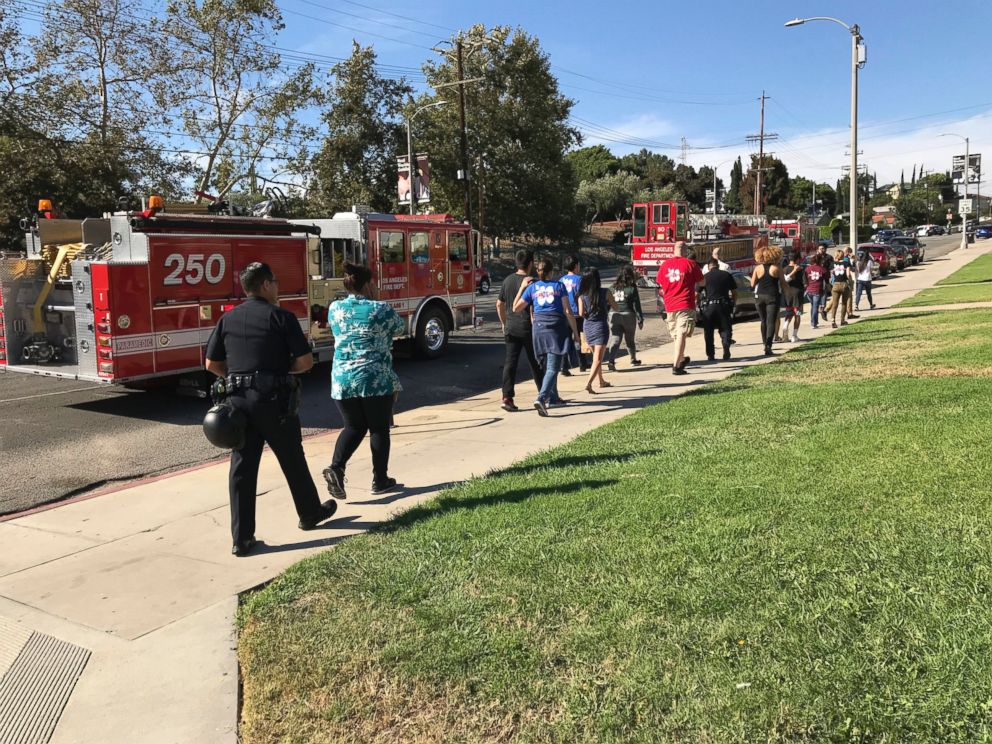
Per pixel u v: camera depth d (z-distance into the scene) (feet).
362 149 151.64
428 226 48.80
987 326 43.57
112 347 30.86
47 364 34.14
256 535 17.78
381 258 45.29
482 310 87.76
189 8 111.86
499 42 157.69
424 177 116.47
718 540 13.70
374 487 20.27
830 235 221.66
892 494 15.07
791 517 14.43
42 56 94.99
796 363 36.86
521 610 12.14
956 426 19.86
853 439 19.72
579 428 26.94
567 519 15.92
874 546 12.64
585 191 286.66
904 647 9.73
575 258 35.17
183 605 14.21
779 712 8.86
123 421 32.60
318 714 10.26
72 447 28.27
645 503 16.30
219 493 21.79
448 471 22.06
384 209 155.33
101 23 99.04
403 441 26.86
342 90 146.00
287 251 37.88
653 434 23.53
